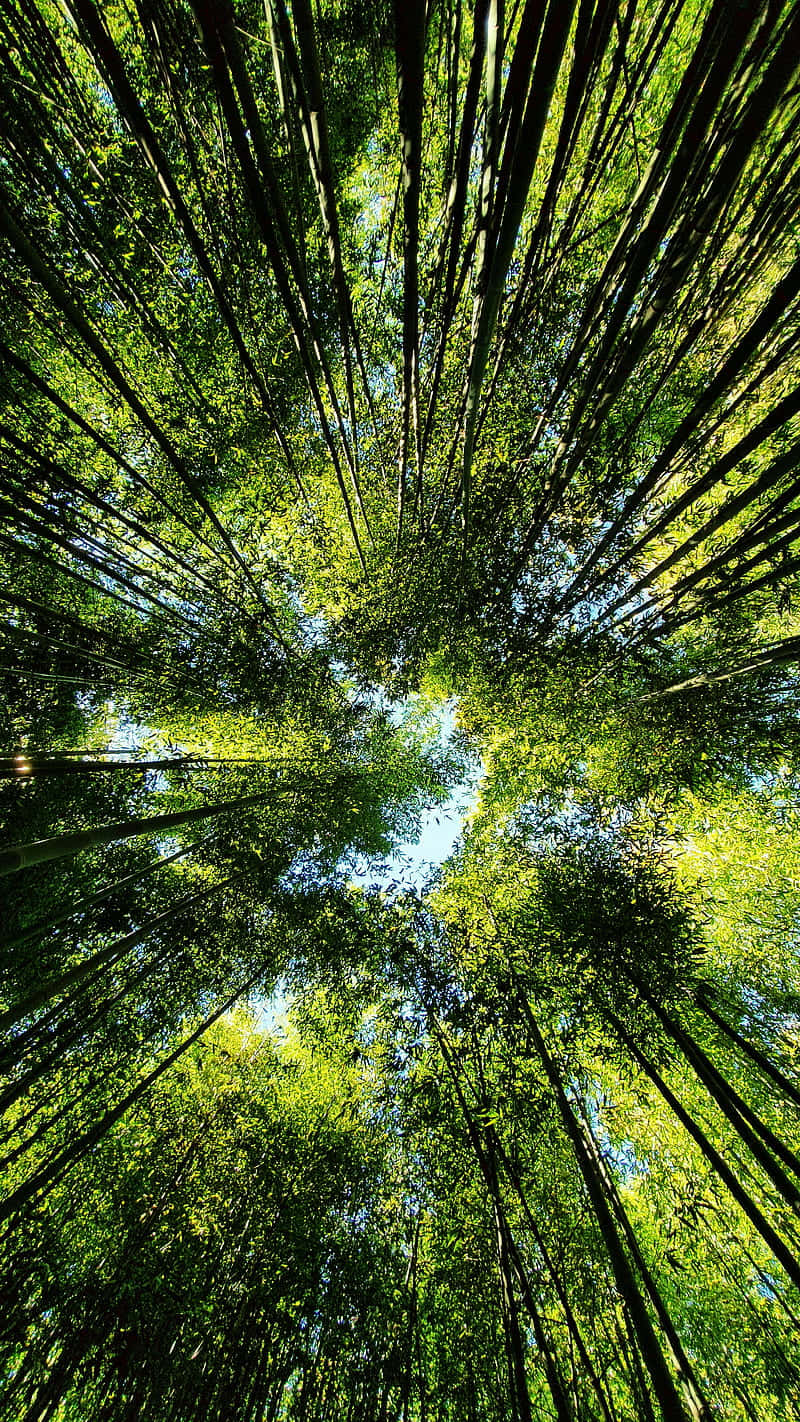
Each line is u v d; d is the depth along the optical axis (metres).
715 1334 5.45
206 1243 5.46
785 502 2.69
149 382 6.27
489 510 5.94
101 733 7.16
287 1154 6.08
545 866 5.70
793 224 2.85
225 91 1.64
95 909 6.04
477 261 2.55
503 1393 4.79
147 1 2.39
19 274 4.78
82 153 4.09
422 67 1.31
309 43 1.47
